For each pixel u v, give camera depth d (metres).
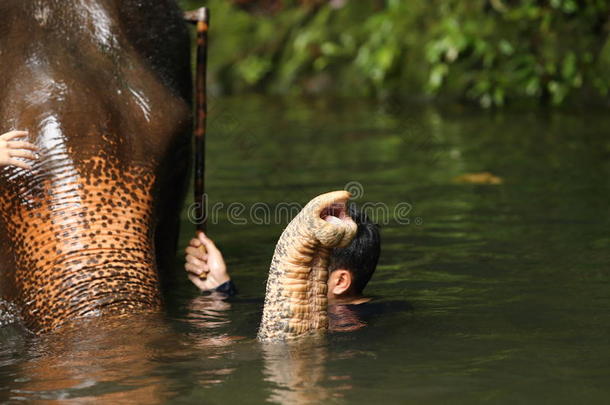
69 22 18.92
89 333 14.52
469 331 14.98
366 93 64.38
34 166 16.44
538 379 12.39
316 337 13.79
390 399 11.62
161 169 17.86
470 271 20.22
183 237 26.11
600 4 56.88
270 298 13.76
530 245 22.73
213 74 71.38
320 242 13.42
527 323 15.55
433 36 61.97
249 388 12.06
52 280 15.41
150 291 15.65
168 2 20.92
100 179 16.48
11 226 16.33
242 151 41.81
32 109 17.12
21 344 14.54
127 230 16.17
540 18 58.34
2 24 18.55
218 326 15.83
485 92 56.62
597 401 11.54
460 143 42.06
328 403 11.49
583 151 38.25
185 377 12.56
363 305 16.92
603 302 17.03
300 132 47.47
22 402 11.84
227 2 77.00
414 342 14.23
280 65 70.94
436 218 26.81
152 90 18.80
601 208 27.11
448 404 11.47
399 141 43.41
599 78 55.09
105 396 11.93
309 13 72.50
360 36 67.94
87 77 18.00
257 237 25.34
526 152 38.72
